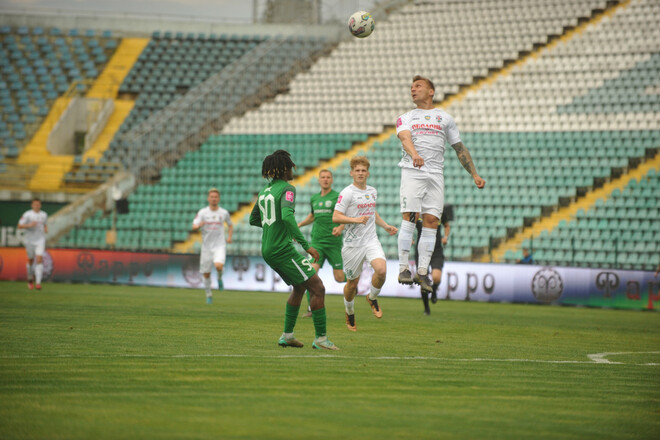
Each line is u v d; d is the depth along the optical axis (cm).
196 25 11356
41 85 10550
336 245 4022
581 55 9500
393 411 1616
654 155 8244
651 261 7131
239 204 8638
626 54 9388
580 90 9125
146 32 11325
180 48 11075
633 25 9669
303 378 1962
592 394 1889
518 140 8644
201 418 1495
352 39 10612
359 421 1513
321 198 3997
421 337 3141
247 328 3241
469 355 2561
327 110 9731
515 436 1434
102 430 1387
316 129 9494
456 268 6456
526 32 9975
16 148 9675
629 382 2086
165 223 8319
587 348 2939
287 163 2470
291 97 9975
